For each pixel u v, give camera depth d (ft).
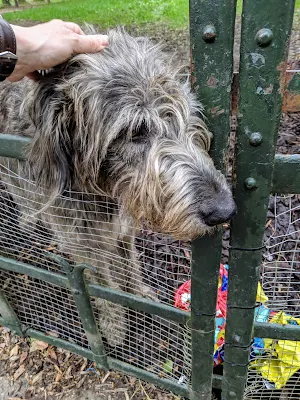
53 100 1.57
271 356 1.85
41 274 1.88
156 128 1.46
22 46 1.25
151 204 1.46
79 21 6.13
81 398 2.12
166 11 6.52
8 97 1.99
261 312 1.73
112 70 1.53
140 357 2.13
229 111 1.06
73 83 1.53
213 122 1.09
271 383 1.91
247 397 1.92
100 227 1.87
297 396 1.95
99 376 2.19
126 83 1.51
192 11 0.92
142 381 2.15
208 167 1.32
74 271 1.70
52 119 1.57
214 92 1.02
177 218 1.32
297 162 1.07
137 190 1.51
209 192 1.26
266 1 0.85
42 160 1.61
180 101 1.43
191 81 1.04
